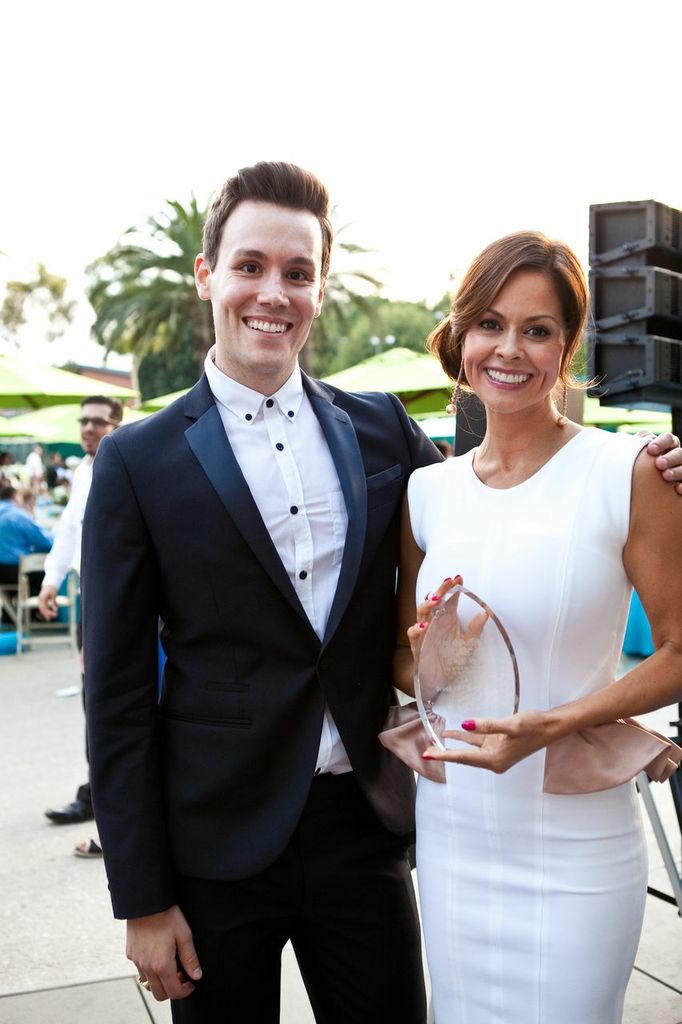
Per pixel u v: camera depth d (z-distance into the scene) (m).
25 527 9.24
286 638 1.71
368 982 1.78
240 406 1.77
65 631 10.07
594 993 1.53
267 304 1.70
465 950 1.63
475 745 1.53
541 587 1.57
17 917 3.59
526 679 1.59
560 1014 1.54
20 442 26.88
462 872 1.64
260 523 1.70
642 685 1.53
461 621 1.62
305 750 1.71
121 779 1.68
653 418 11.72
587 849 1.56
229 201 1.73
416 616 1.73
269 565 1.69
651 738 1.59
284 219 1.71
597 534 1.56
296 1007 2.90
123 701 1.70
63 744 5.94
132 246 25.88
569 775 1.56
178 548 1.70
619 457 1.57
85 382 13.23
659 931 3.27
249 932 1.74
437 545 1.72
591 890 1.54
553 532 1.58
